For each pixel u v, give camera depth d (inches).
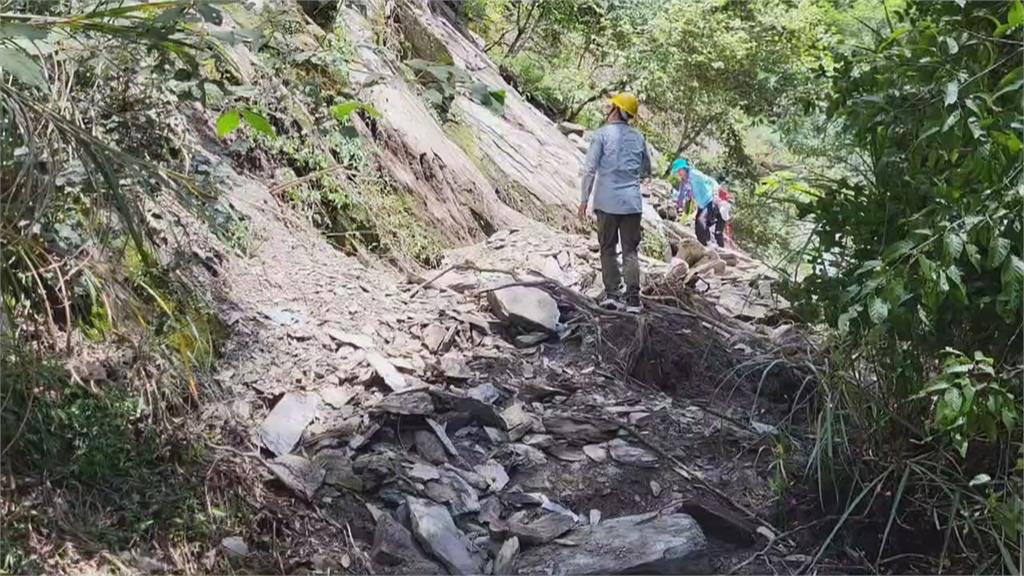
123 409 145.3
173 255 175.5
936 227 145.9
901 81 157.3
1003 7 155.0
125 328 155.6
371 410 174.1
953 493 162.6
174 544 134.0
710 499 171.5
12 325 132.1
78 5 139.8
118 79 158.9
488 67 421.4
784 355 214.1
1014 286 136.8
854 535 165.9
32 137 118.0
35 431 133.9
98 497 134.1
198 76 137.9
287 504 151.2
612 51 527.5
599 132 243.0
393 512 156.7
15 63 101.3
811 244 200.7
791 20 501.7
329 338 191.8
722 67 502.3
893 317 150.9
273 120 229.8
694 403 203.8
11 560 117.6
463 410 181.0
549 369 205.5
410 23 330.6
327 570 141.3
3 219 129.2
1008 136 140.2
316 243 223.3
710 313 244.5
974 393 136.6
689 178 393.4
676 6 516.4
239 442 158.9
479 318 217.8
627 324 223.0
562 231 333.4
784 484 171.0
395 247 243.4
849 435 176.6
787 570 157.5
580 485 171.0
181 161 178.1
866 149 175.3
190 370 159.6
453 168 290.0
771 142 520.4
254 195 216.4
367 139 256.1
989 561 155.3
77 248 148.0
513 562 149.6
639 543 152.8
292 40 228.4
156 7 119.6
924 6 166.4
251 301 192.4
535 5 528.7
